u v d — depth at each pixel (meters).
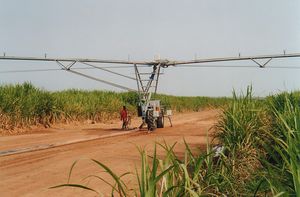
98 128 24.08
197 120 31.72
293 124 6.18
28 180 8.30
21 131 20.58
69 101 27.28
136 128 22.83
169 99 47.44
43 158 11.33
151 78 21.30
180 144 13.91
